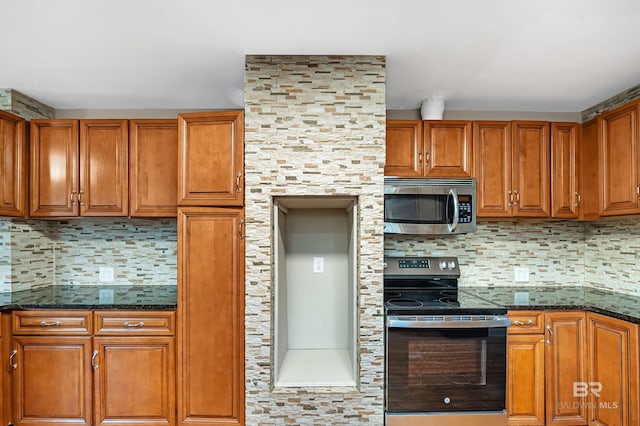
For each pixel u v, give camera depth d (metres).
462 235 2.92
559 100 2.72
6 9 1.59
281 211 2.43
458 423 2.04
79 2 1.55
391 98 2.71
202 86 2.50
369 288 2.05
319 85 2.05
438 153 2.56
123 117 2.93
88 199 2.50
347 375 2.20
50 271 2.84
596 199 2.46
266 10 1.62
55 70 2.23
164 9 1.60
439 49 1.97
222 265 2.09
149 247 2.89
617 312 2.07
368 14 1.65
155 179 2.48
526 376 2.25
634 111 2.16
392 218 2.43
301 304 2.75
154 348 2.18
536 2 1.55
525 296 2.56
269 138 2.05
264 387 2.05
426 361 2.06
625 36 1.81
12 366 2.20
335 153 2.05
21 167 2.45
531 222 2.93
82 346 2.20
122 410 2.17
